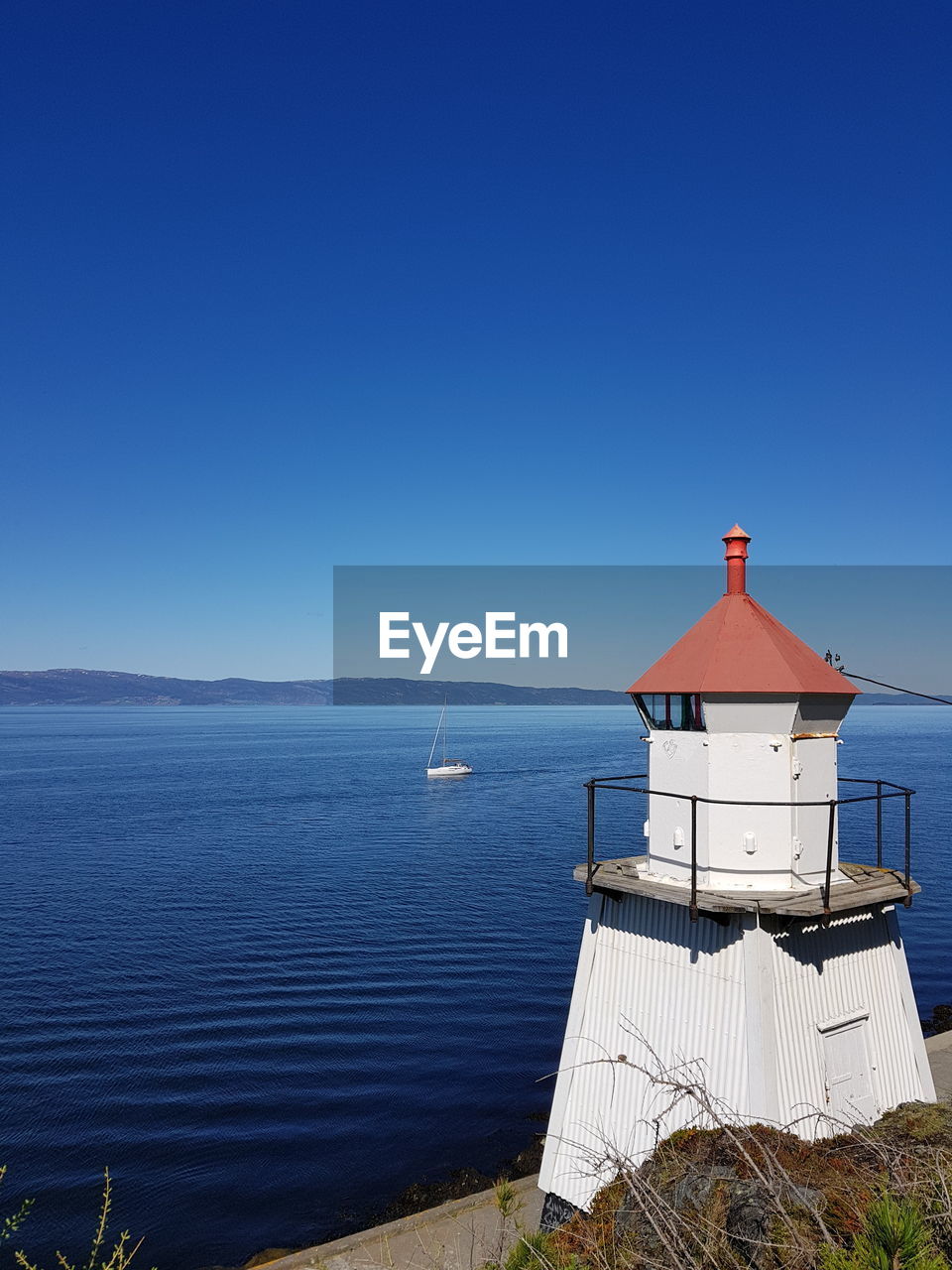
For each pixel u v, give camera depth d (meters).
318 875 60.41
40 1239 20.66
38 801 104.69
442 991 37.22
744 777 13.10
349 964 40.66
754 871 13.00
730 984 12.80
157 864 64.56
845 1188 9.41
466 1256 15.79
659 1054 13.62
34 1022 33.75
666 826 13.96
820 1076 12.73
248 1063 30.28
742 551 14.76
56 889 56.19
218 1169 23.75
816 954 13.20
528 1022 33.94
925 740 196.25
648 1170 11.51
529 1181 18.59
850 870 14.16
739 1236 8.58
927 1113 12.67
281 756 178.88
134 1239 20.73
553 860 65.75
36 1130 25.73
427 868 62.66
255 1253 20.14
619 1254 9.20
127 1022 33.81
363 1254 16.17
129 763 162.38
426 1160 24.20
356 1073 29.53
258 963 40.81
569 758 161.12
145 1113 26.77
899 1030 14.00
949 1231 7.13
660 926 14.02
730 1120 11.97
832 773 13.76
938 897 51.44
